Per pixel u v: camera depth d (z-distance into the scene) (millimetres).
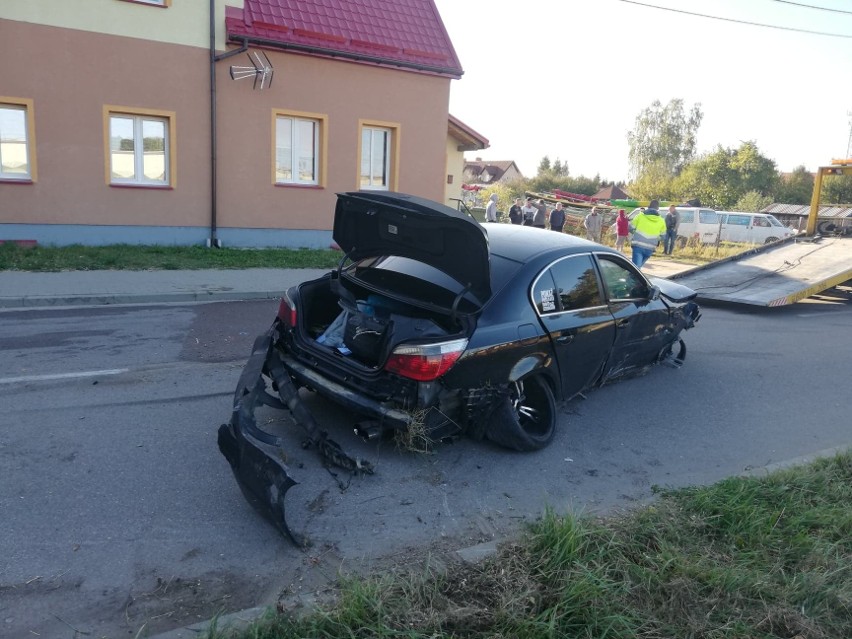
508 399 4852
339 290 5293
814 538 3756
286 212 16047
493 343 4613
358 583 3107
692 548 3631
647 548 3600
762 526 3855
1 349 6969
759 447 5613
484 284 4738
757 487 4355
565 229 28547
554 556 3416
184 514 3949
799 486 4445
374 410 4426
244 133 15203
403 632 2814
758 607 3174
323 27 15789
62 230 13711
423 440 4523
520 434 4918
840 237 14922
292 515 4000
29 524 3730
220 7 14477
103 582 3293
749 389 7219
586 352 5547
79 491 4117
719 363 8211
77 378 6160
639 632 2953
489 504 4328
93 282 10523
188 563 3488
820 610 3172
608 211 29953
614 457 5215
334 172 16500
